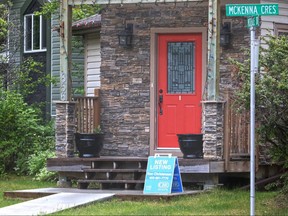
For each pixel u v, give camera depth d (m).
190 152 12.93
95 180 12.98
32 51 20.69
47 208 10.70
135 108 14.75
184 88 14.55
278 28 14.59
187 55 14.55
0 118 16.67
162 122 14.63
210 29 12.78
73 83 18.95
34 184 14.73
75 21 19.36
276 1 14.58
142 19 14.73
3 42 20.20
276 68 10.72
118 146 14.84
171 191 12.06
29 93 19.08
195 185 13.24
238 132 13.09
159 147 14.62
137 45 14.76
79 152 13.72
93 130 14.50
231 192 12.40
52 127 18.14
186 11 14.52
